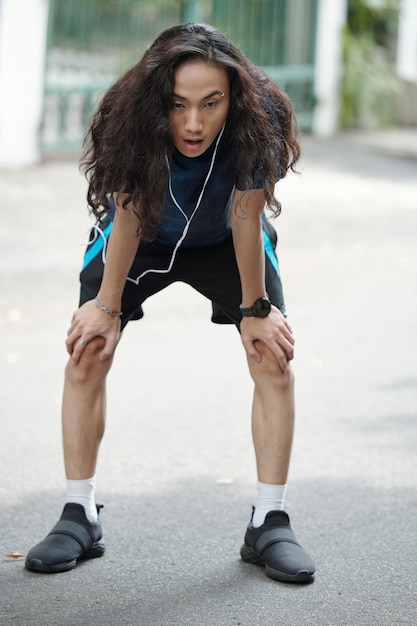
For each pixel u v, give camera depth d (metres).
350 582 3.74
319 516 4.36
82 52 12.59
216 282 3.81
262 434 3.82
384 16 17.19
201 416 5.59
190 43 3.20
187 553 3.97
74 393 3.80
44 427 5.38
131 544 4.04
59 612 3.47
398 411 5.75
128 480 4.71
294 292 8.37
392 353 6.85
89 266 3.82
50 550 3.75
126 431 5.32
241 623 3.42
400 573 3.82
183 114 3.24
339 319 7.62
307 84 16.08
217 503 4.48
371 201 11.31
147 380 6.14
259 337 3.72
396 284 8.76
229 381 6.18
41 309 7.62
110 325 3.71
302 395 5.96
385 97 16.88
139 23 13.12
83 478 3.86
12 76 11.80
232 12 14.47
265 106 3.34
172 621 3.42
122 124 3.25
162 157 3.27
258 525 3.84
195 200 3.50
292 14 15.54
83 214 9.91
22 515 4.32
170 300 7.91
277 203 3.42
